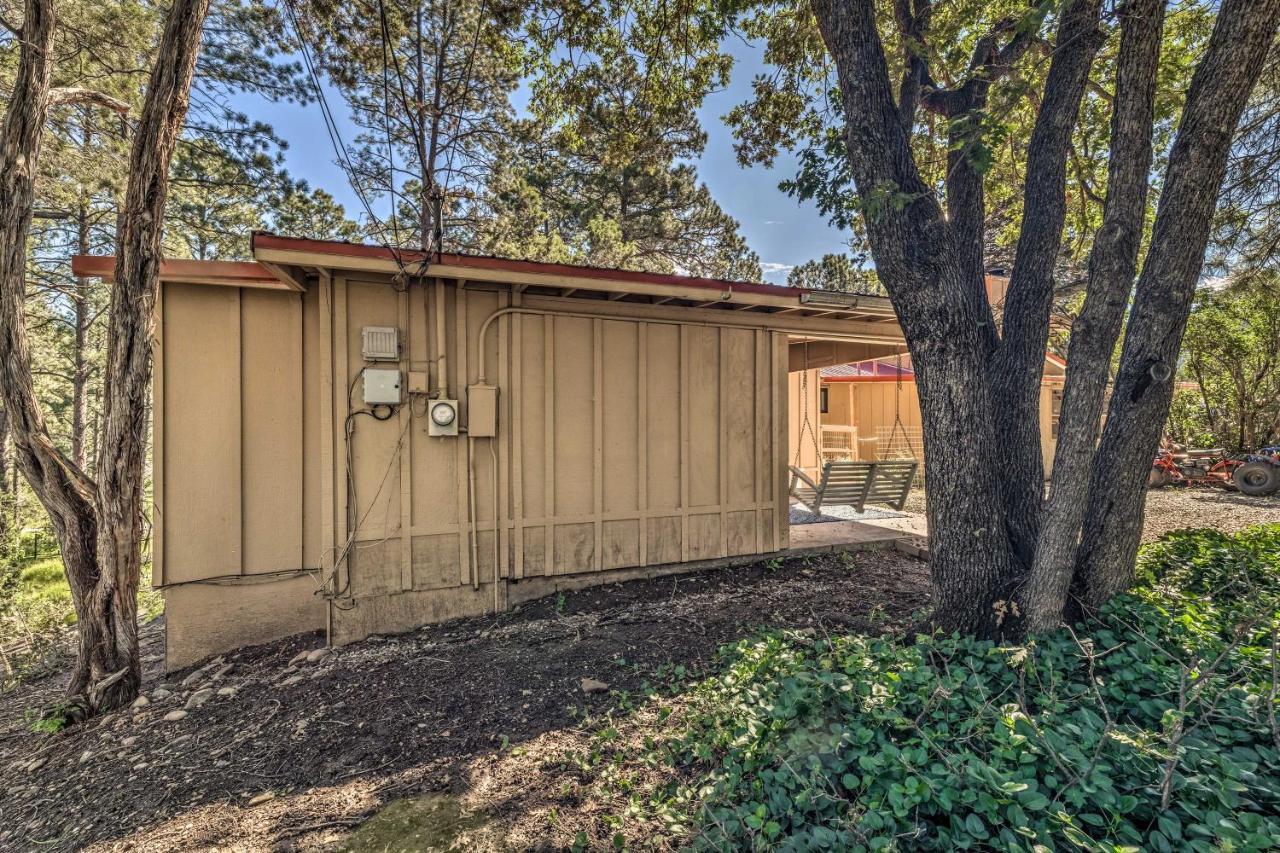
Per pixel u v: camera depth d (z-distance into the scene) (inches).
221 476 141.6
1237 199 182.1
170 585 137.9
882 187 101.6
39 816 83.6
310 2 237.3
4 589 225.1
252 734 99.7
